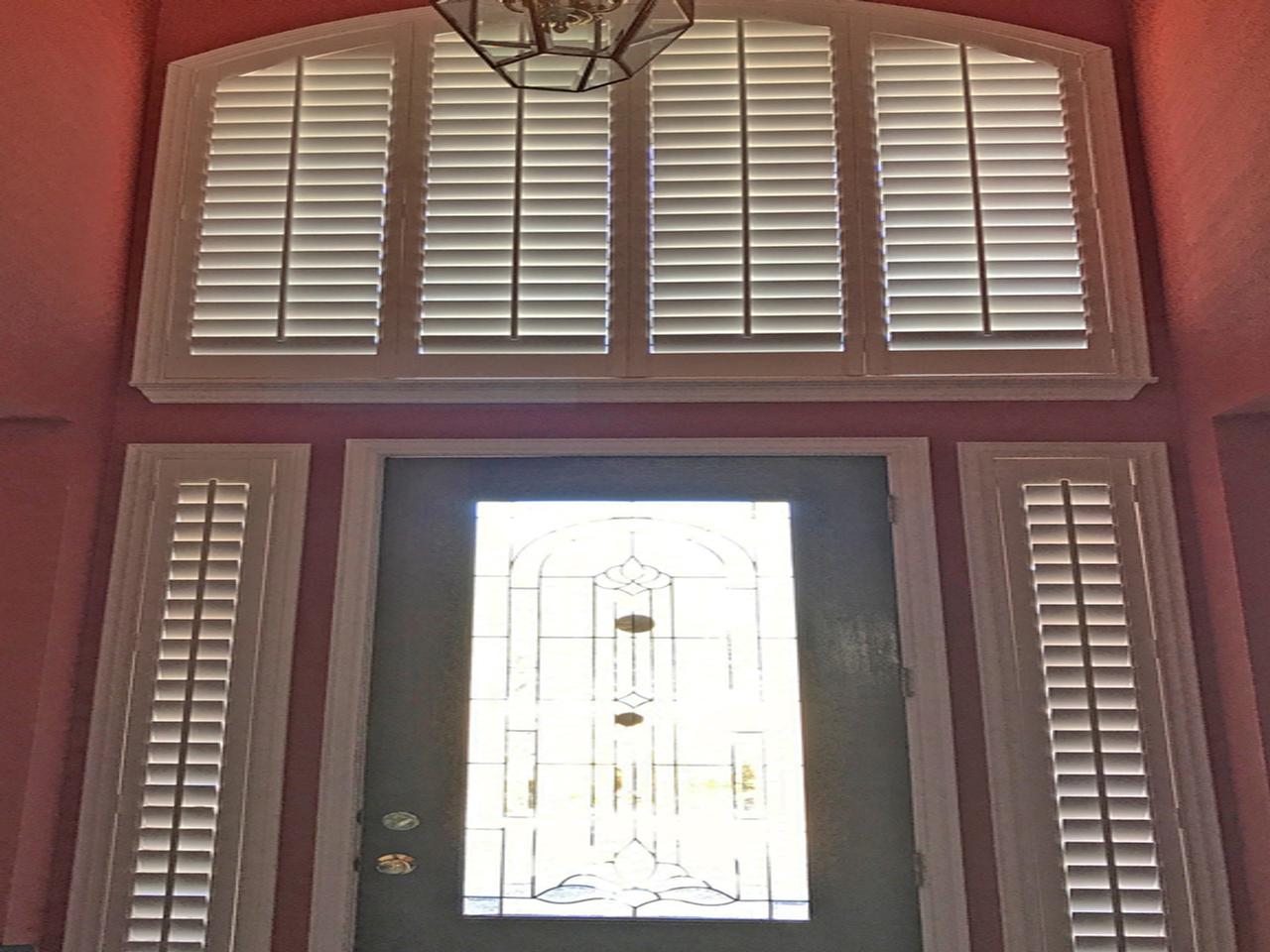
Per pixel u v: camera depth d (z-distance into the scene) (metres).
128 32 2.90
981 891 2.45
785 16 3.03
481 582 2.70
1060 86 2.95
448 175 2.93
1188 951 2.37
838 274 2.83
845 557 2.69
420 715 2.62
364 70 3.02
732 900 2.49
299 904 2.47
